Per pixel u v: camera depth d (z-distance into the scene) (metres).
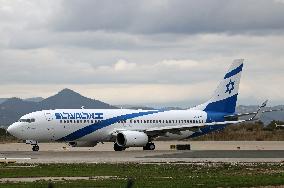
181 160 149.88
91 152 195.38
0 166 129.75
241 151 198.12
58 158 159.75
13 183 93.94
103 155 175.50
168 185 90.06
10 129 198.62
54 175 109.69
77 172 115.12
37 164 135.38
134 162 142.25
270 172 113.56
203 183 92.75
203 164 134.75
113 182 94.69
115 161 146.62
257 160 149.12
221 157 162.50
